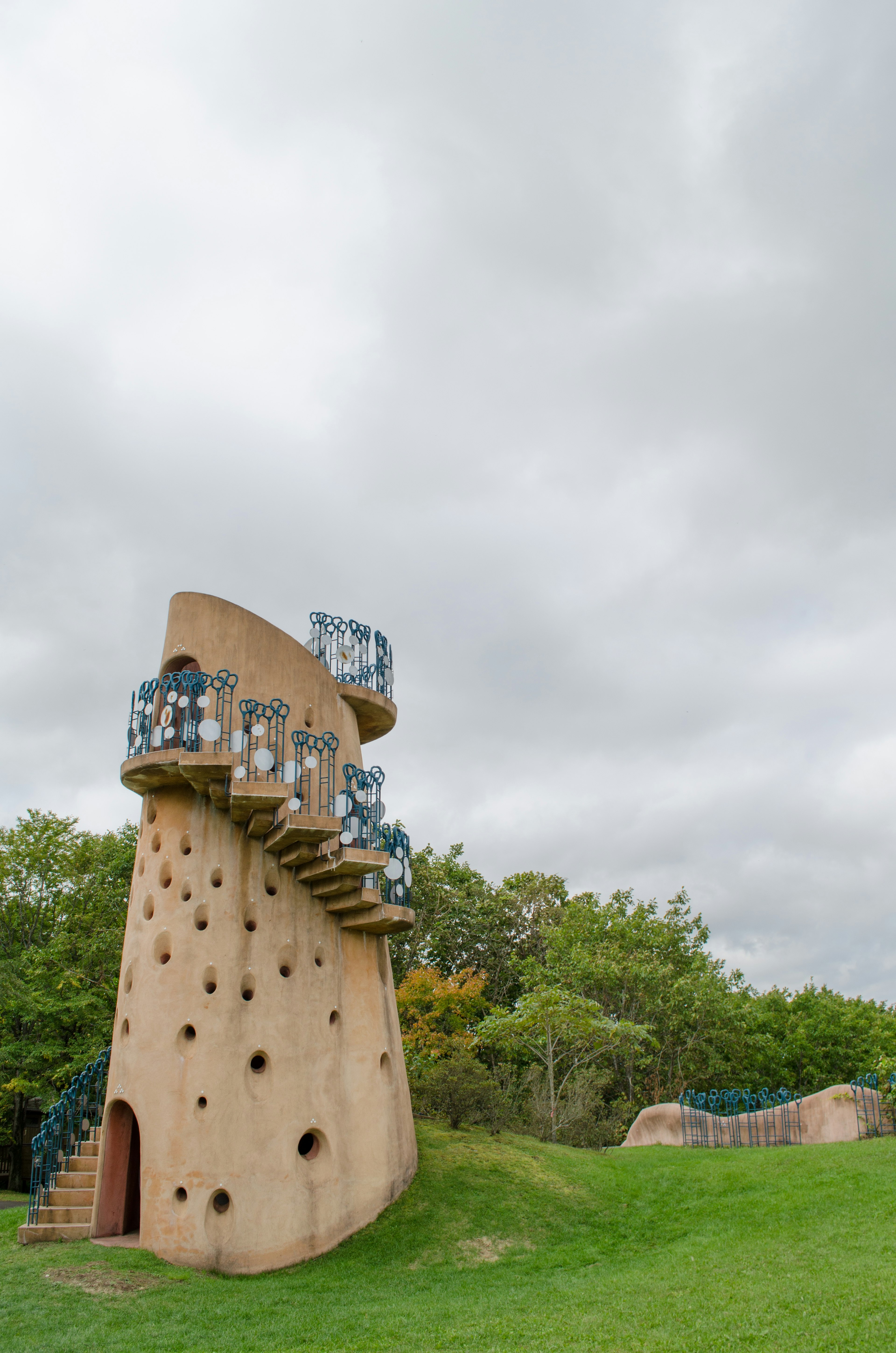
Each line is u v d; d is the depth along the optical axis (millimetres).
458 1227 17203
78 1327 12273
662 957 42625
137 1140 18281
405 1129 19281
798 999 51469
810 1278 13336
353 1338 11969
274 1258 15656
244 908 17578
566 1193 19203
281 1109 16594
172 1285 14219
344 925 18891
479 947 47844
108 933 34531
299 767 18359
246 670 19172
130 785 18750
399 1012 38062
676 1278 14141
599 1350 11055
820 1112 25938
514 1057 37406
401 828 20391
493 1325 12305
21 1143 35812
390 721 22578
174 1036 16672
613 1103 36438
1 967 31500
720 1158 22719
